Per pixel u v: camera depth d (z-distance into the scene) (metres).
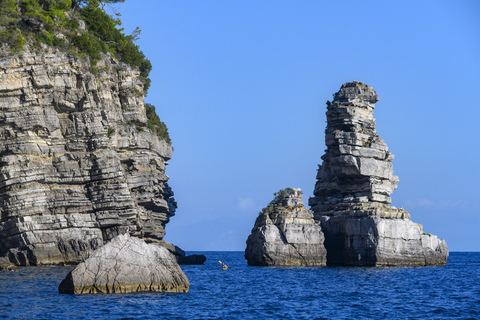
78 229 90.88
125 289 54.97
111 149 97.06
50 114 93.06
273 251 98.56
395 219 101.56
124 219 95.44
